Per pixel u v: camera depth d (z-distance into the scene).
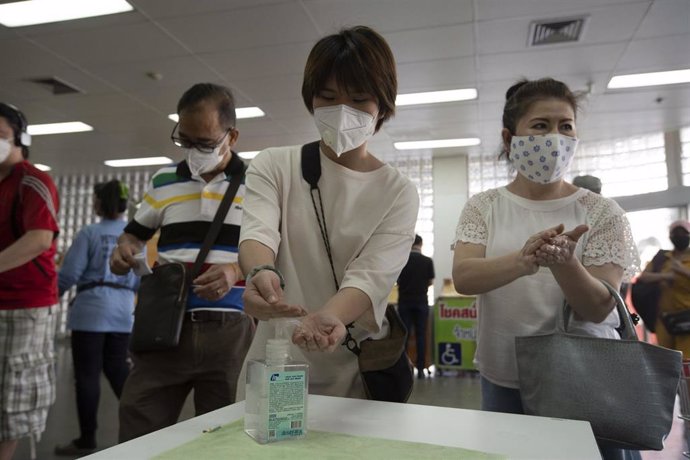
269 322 1.01
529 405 0.96
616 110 5.21
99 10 3.42
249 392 0.69
